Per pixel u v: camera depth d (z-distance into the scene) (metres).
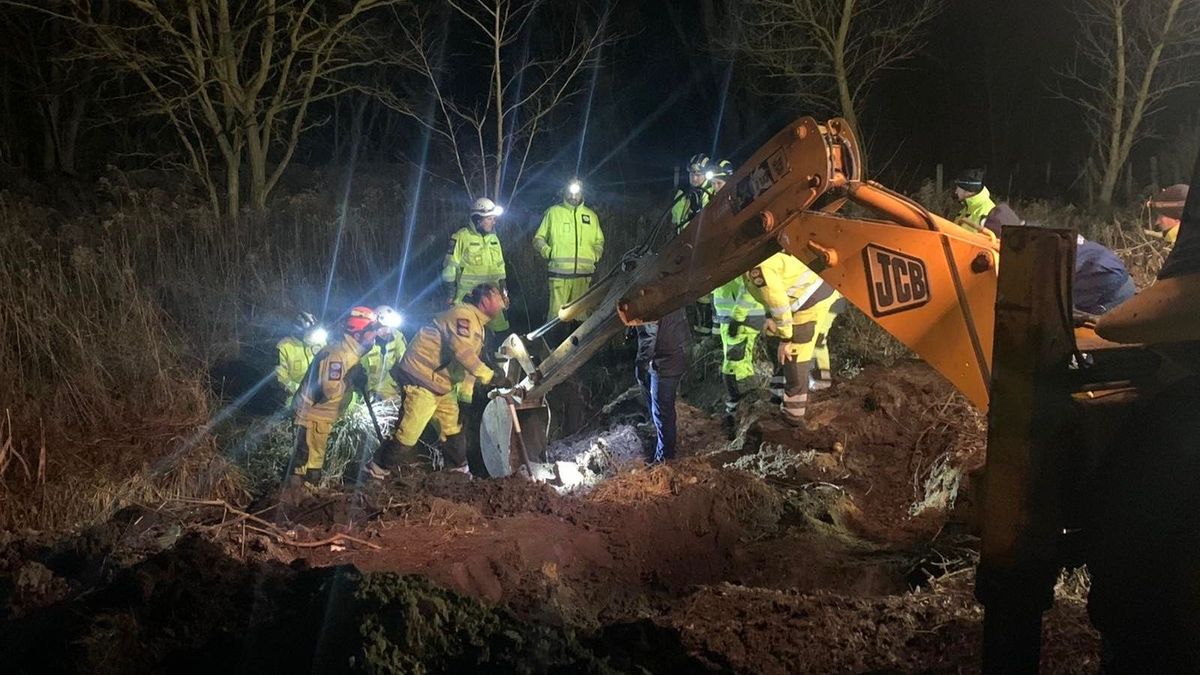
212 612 4.15
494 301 7.13
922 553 6.22
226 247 11.86
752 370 8.56
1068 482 2.56
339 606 3.73
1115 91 18.09
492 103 21.06
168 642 4.00
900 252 4.18
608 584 5.88
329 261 12.48
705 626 4.50
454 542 5.71
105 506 6.36
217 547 4.67
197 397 7.46
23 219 12.30
